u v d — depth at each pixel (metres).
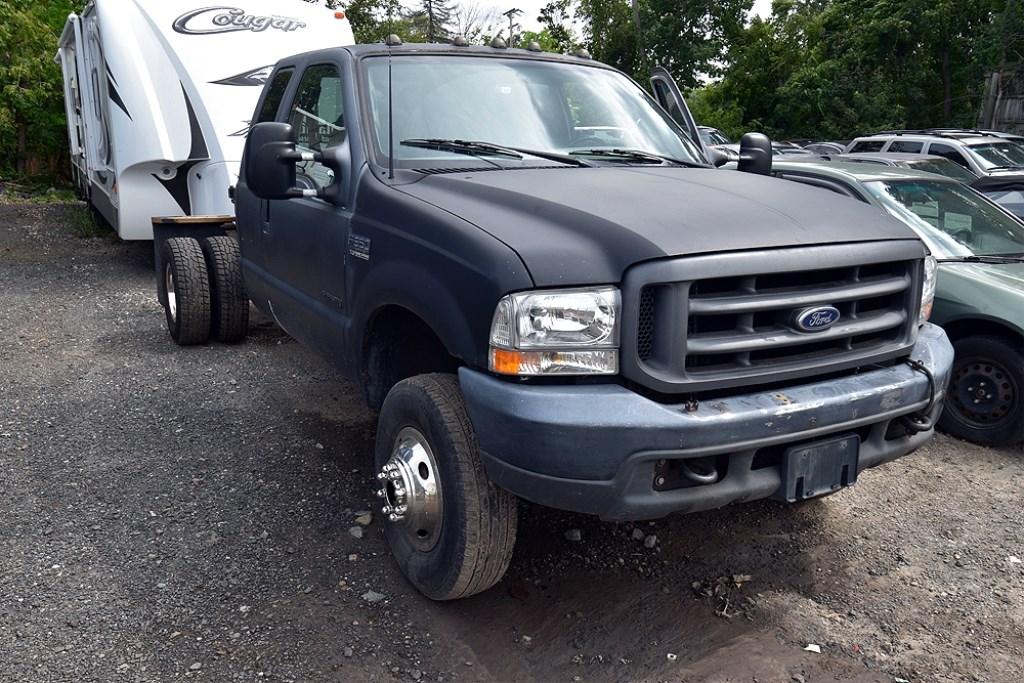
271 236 5.15
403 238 3.58
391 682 3.12
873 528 4.39
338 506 4.38
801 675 3.22
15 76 17.75
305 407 5.78
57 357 6.89
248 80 8.87
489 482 3.27
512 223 3.23
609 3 35.91
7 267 10.60
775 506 4.56
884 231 3.46
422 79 4.42
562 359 2.95
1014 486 4.98
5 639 3.30
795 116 33.06
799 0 37.84
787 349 3.25
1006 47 24.23
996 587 3.89
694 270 2.92
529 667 3.23
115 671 3.13
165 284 7.41
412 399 3.49
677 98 5.30
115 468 4.78
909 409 3.44
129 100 8.77
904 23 28.45
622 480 2.93
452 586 3.37
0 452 4.96
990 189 8.08
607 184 3.64
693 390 2.97
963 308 5.52
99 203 11.20
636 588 3.77
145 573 3.76
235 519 4.23
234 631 3.38
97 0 9.03
